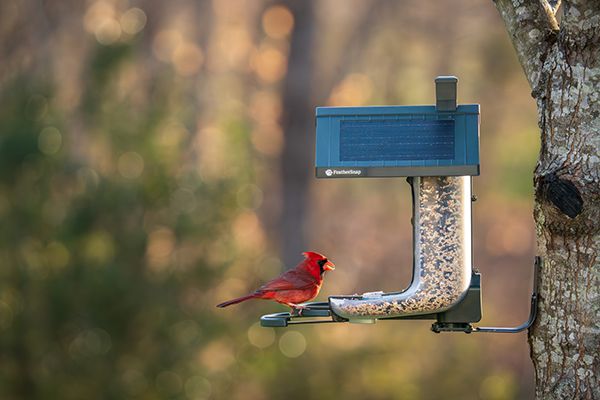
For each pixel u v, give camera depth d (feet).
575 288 21.50
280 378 54.03
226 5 95.91
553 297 21.85
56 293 45.80
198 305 48.19
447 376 59.88
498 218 92.99
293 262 83.71
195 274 47.70
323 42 92.79
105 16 73.77
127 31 50.65
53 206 46.83
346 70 92.99
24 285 46.19
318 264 27.30
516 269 92.99
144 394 47.16
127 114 48.57
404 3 91.66
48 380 46.42
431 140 23.40
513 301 92.53
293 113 85.10
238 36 95.96
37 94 47.78
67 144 47.29
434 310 24.61
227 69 94.22
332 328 59.06
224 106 57.16
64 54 69.00
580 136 21.38
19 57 64.23
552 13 22.81
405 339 60.64
